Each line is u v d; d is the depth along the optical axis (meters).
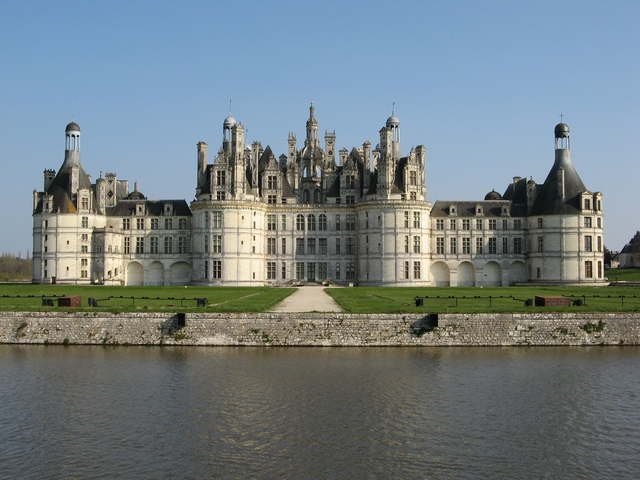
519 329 73.19
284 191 171.50
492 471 40.50
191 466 41.00
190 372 61.19
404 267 157.62
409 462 41.66
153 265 172.00
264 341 72.38
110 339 73.56
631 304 84.44
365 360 65.81
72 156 167.75
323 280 167.00
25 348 71.94
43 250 163.00
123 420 48.78
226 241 158.38
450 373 61.09
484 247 171.38
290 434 46.03
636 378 59.88
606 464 41.59
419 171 168.75
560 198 163.12
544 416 49.94
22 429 47.19
